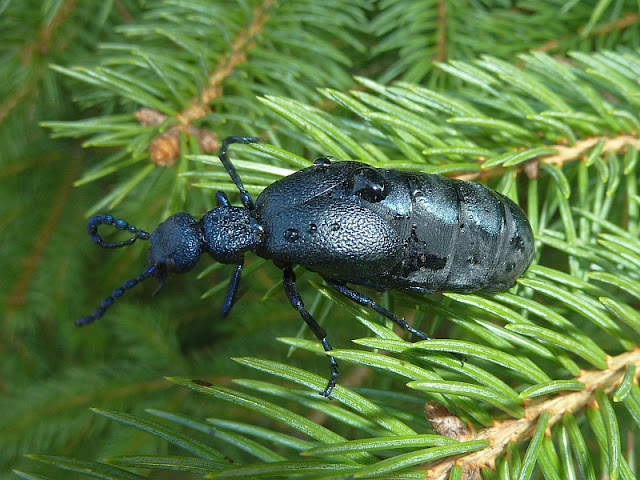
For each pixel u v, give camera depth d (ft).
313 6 0.28
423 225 0.23
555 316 0.21
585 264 0.23
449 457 0.20
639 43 0.28
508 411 0.20
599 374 0.21
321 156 0.26
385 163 0.23
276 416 0.20
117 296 0.25
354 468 0.19
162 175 0.27
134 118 0.26
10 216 0.32
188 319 0.37
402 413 0.21
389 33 0.30
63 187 0.33
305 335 0.26
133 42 0.30
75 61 0.29
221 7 0.27
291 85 0.26
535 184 0.24
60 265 0.32
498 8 0.29
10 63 0.29
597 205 0.24
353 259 0.24
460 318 0.22
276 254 0.24
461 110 0.24
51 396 0.31
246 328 0.33
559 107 0.24
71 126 0.24
